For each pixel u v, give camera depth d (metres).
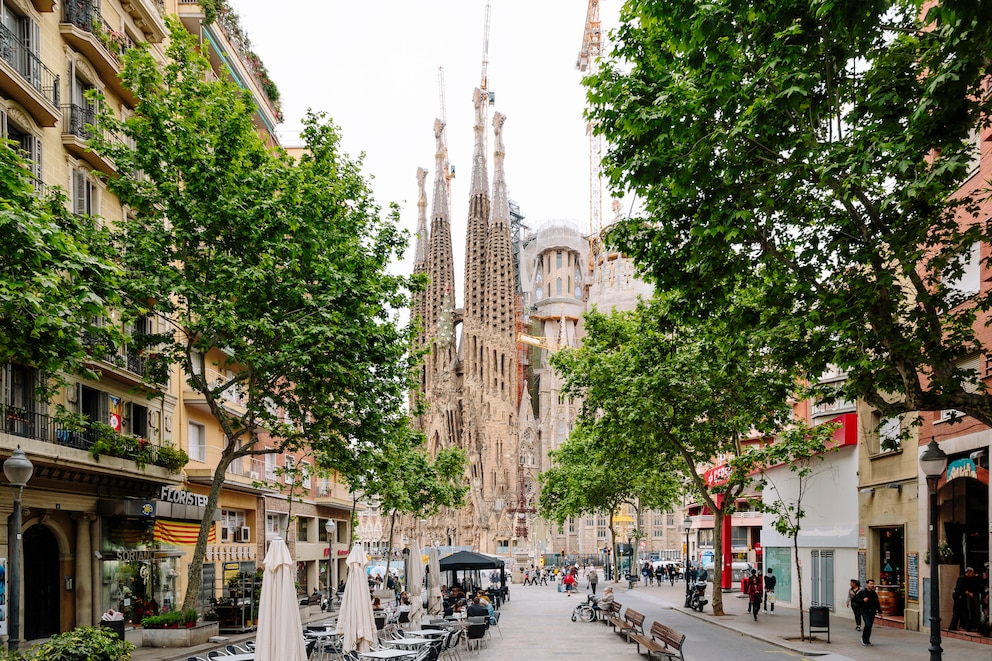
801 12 15.23
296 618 16.31
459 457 77.44
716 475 52.34
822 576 38.62
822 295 16.70
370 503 60.53
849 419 35.88
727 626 31.31
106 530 29.73
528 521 167.00
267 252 25.25
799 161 16.06
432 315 199.12
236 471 42.25
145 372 28.98
